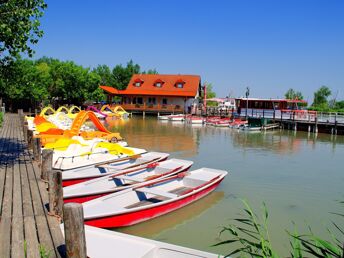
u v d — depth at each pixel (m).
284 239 7.69
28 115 33.03
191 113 47.78
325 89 57.66
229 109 46.16
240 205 9.84
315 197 10.91
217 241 7.51
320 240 3.18
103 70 71.06
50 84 43.03
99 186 9.48
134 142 22.73
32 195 7.11
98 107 49.59
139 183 9.53
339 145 24.03
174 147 20.95
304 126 33.81
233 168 15.05
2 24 7.80
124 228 7.71
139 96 51.75
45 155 8.23
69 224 3.91
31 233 5.23
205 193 10.08
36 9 8.66
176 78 54.38
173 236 7.73
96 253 5.15
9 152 12.20
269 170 14.82
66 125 24.73
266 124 33.97
